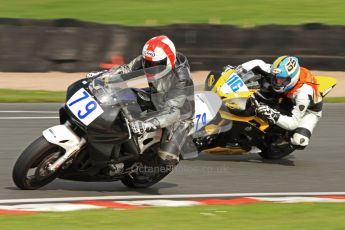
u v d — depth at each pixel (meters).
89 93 21.69
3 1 63.97
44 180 21.89
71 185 23.92
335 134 35.75
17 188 22.83
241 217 19.95
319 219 20.00
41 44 47.62
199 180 26.08
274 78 28.47
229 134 28.61
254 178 26.91
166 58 22.11
